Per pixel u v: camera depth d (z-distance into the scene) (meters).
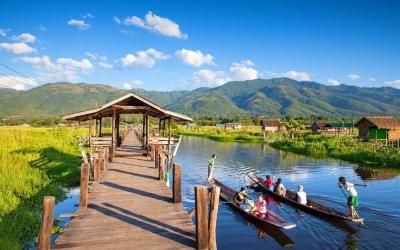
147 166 17.62
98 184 13.02
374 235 12.84
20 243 10.97
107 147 19.08
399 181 23.48
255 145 56.06
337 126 66.81
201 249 6.93
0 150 26.50
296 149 45.62
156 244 7.13
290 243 12.20
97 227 8.09
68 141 37.28
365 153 35.59
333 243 12.15
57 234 12.03
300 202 16.58
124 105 20.70
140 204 10.16
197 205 7.04
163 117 24.86
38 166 22.52
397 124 51.00
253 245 12.09
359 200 18.02
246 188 21.61
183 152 44.38
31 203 15.23
